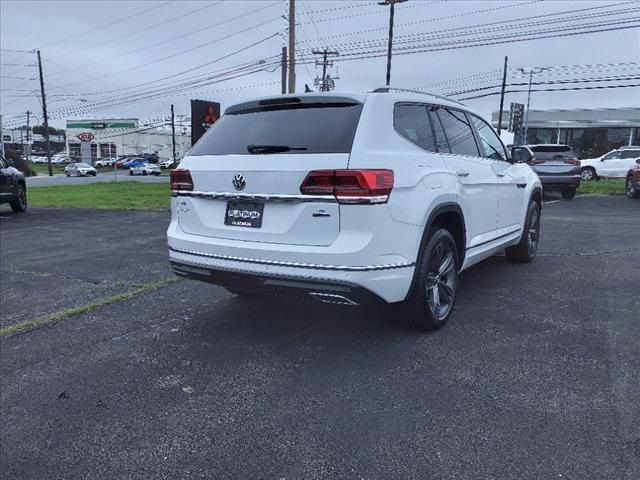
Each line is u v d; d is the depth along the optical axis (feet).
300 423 9.79
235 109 14.08
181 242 13.62
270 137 12.60
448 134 15.14
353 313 15.71
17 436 9.79
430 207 12.85
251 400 10.72
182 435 9.59
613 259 22.56
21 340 14.47
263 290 12.36
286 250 11.71
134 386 11.55
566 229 31.83
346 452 8.85
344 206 11.19
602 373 11.36
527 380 11.14
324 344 13.43
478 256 16.60
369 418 9.86
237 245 12.46
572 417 9.66
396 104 13.01
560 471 8.16
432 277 13.69
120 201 58.90
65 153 338.95
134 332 14.82
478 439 9.07
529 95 118.62
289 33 80.18
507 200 18.66
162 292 18.81
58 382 11.87
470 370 11.69
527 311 15.55
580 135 141.08
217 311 16.39
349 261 11.15
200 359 12.82
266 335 14.21
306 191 11.50
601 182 77.25
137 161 240.53
